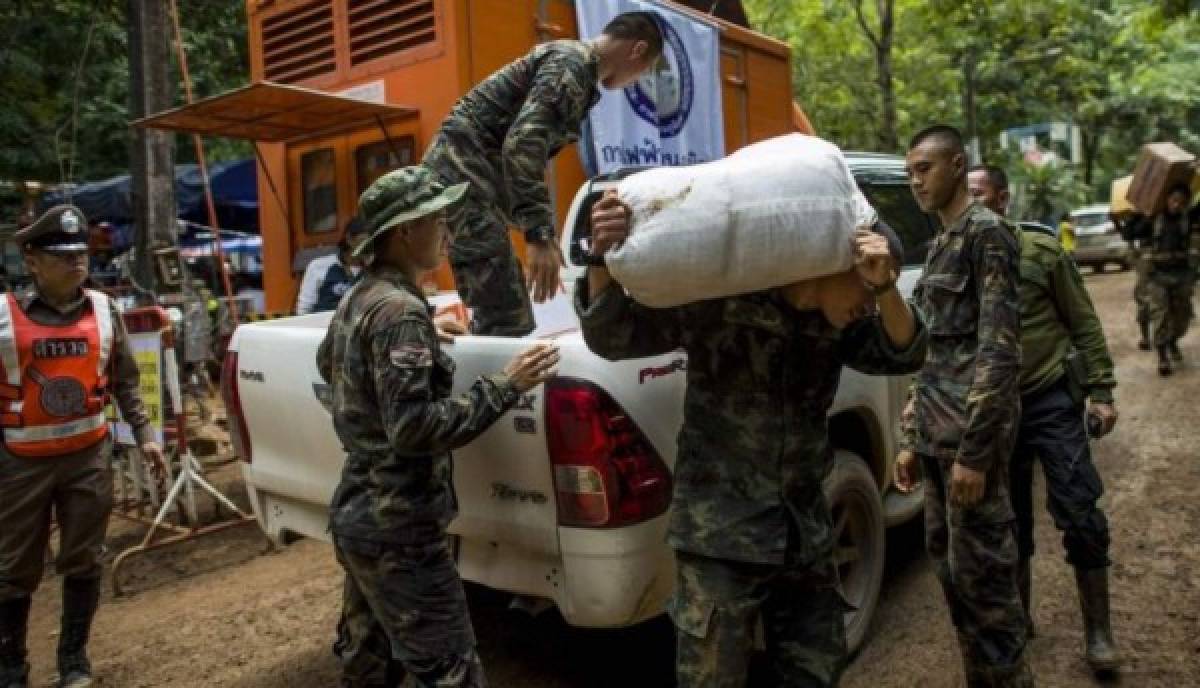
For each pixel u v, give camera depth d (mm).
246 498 6473
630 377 2664
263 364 3496
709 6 7570
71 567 3736
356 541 2537
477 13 5199
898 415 3982
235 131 5820
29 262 3645
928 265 2986
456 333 3156
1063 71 25141
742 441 2209
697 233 1979
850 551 3541
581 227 4633
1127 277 20234
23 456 3574
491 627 3963
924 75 20469
